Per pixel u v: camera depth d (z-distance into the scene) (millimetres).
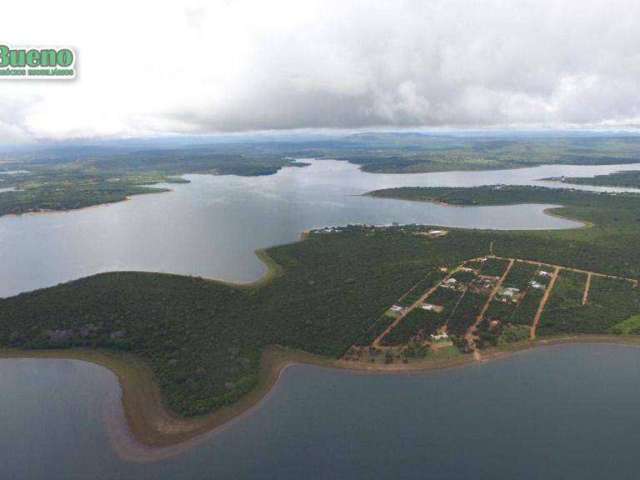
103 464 120500
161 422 134125
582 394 145750
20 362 164000
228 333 175750
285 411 138500
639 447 124938
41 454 123688
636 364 161000
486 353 166000
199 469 118875
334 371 156625
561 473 116875
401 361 160500
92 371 158375
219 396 141375
